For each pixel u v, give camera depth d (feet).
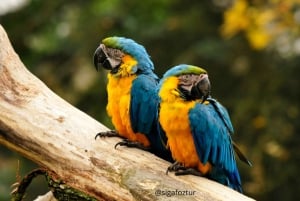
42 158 35.60
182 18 81.97
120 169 35.14
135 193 34.37
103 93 77.87
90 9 78.43
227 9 81.25
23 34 81.97
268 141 72.28
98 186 34.86
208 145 37.96
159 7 78.43
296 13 66.95
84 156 35.29
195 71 37.52
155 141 40.29
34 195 74.64
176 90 37.37
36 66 82.64
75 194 35.09
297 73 78.07
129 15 77.10
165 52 80.94
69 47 79.41
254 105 76.28
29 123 35.60
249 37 69.36
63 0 82.38
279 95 77.46
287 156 73.10
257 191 70.95
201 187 35.12
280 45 75.51
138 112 40.09
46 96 36.58
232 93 80.18
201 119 37.63
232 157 39.60
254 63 79.15
